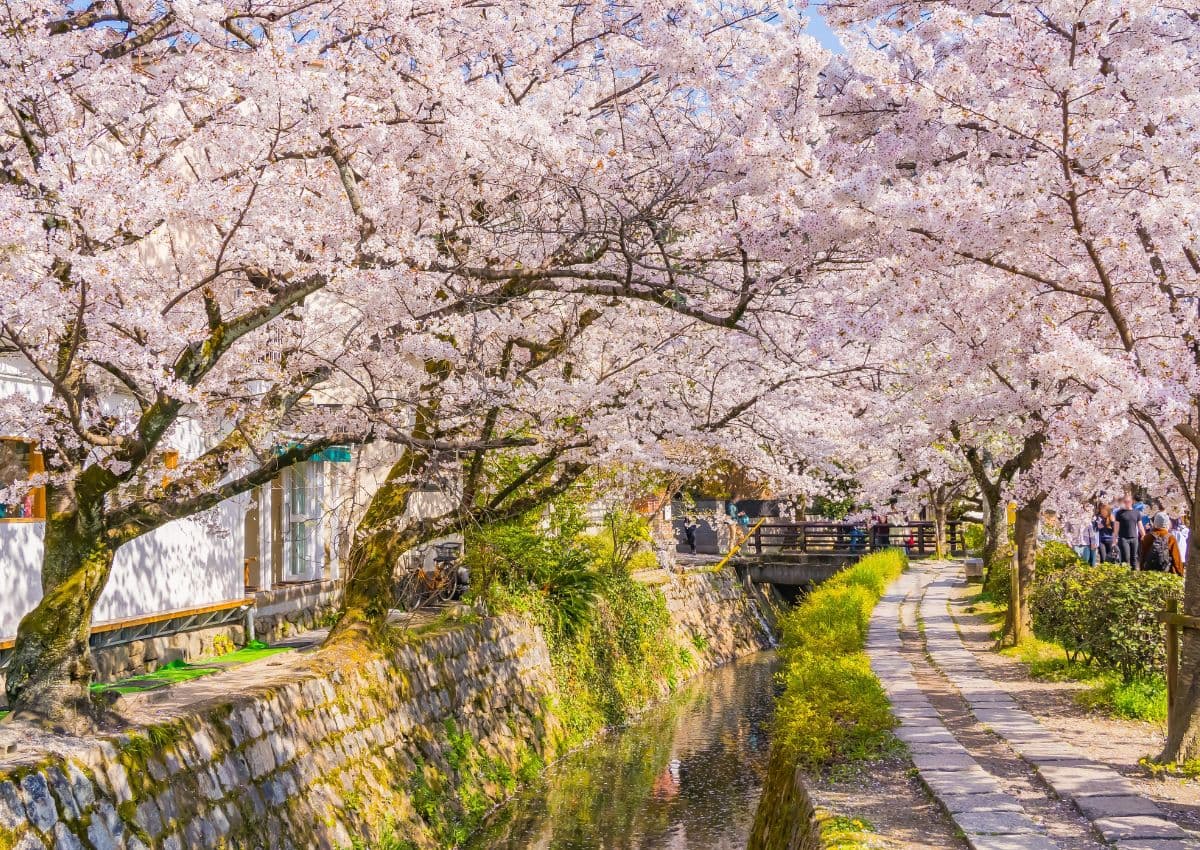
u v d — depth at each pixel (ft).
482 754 38.88
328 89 19.88
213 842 23.18
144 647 33.32
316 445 25.39
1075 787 21.08
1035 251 21.17
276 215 20.80
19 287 16.79
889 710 28.37
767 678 65.67
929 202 19.48
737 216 21.40
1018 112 19.67
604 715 50.83
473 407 29.71
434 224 26.12
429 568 56.90
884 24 23.03
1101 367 18.19
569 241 24.95
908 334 25.91
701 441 31.71
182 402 20.39
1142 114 19.53
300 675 30.71
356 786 30.30
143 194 16.85
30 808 18.67
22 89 19.22
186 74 20.48
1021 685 33.40
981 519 87.61
